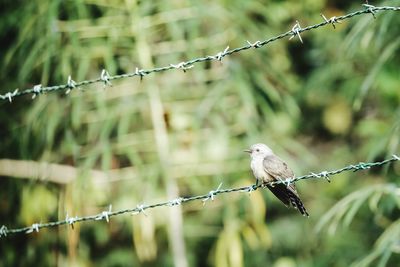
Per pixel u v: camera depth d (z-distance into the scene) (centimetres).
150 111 1327
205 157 1310
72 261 1327
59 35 1286
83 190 1296
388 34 1368
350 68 1541
